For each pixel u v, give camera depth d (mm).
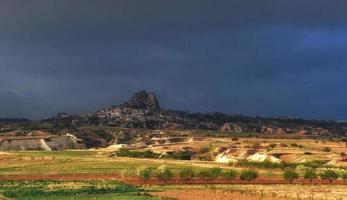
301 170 182000
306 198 109875
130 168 196250
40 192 118562
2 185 138125
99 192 120688
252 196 112125
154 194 114688
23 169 193375
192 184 152125
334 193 123312
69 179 162125
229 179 166500
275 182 161000
